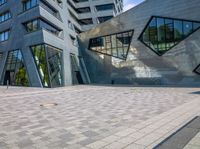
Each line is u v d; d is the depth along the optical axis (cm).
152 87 2891
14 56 3669
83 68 4675
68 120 919
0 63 4006
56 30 3891
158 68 3475
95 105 1342
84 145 593
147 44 3628
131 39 3834
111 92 2239
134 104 1345
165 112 1033
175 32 3300
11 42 3747
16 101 1572
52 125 833
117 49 4088
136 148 554
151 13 3541
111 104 1370
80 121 895
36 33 3167
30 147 586
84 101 1547
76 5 6228
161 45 3456
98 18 6150
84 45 4738
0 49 4062
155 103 1358
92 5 6166
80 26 6122
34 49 3272
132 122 853
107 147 568
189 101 1382
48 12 3462
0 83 3859
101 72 4369
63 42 3875
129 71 3872
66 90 2578
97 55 4453
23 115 1039
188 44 3141
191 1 3095
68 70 3806
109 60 4219
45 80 3058
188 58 3139
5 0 4100
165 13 3375
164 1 3391
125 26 3897
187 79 3148
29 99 1692
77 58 4588
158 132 692
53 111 1144
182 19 3191
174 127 745
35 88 2905
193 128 716
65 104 1407
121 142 605
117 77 4066
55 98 1753
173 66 3303
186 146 547
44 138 666
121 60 4006
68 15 4781
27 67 3322
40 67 3147
